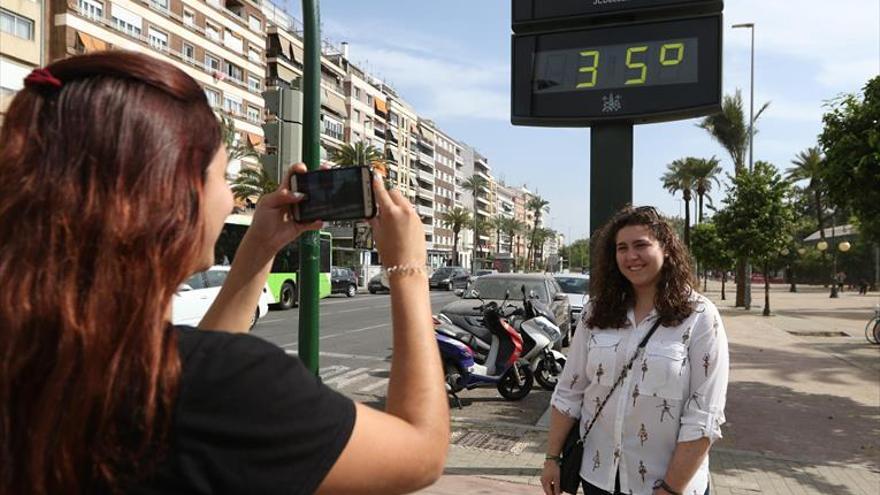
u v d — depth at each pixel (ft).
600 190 18.85
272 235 4.44
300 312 14.64
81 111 2.65
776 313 82.53
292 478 2.67
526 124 19.01
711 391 7.51
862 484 16.99
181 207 2.73
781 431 22.75
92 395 2.38
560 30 18.72
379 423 3.07
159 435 2.50
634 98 17.94
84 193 2.54
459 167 381.60
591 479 8.07
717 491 16.21
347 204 4.10
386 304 84.84
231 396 2.63
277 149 15.83
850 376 34.27
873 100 26.12
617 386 7.95
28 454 2.37
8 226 2.51
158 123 2.75
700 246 117.29
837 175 27.02
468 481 16.33
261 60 166.50
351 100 224.74
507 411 25.46
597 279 8.49
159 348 2.54
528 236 494.18
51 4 102.37
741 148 105.09
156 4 124.16
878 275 175.94
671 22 17.76
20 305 2.38
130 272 2.51
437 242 335.67
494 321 26.25
